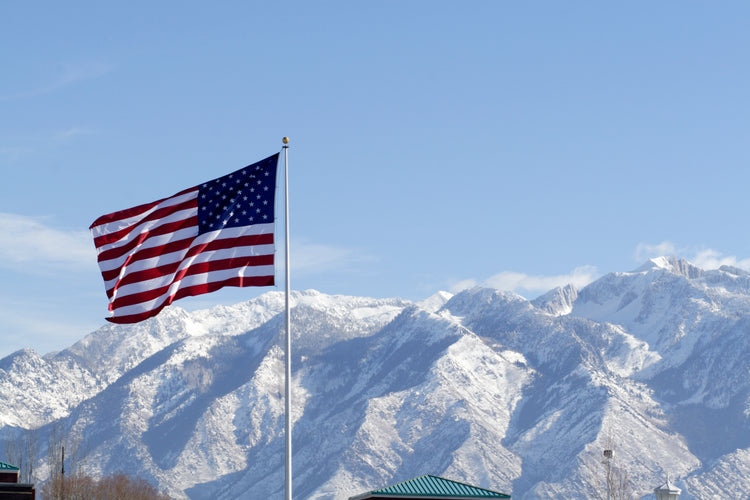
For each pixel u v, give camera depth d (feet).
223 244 169.37
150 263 171.32
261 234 169.68
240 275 167.53
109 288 171.94
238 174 172.65
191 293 166.81
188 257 168.76
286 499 142.61
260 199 171.42
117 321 169.58
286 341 153.99
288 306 159.53
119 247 173.17
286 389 148.56
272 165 172.76
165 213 173.17
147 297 170.50
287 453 144.66
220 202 172.14
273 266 167.73
